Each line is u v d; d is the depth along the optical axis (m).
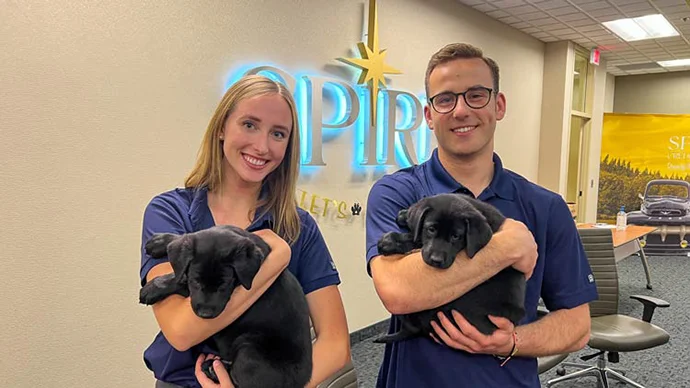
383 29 3.93
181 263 0.94
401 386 1.29
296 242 1.30
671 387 3.12
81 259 2.34
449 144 1.35
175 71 2.63
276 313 1.06
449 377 1.22
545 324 1.26
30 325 2.21
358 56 3.75
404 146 4.11
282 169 1.29
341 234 3.74
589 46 6.51
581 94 7.21
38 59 2.14
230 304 0.97
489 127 1.34
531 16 5.12
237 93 1.20
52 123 2.21
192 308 0.93
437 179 1.39
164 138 2.62
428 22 4.37
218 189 1.28
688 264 6.92
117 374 2.51
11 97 2.08
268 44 3.10
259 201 1.29
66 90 2.24
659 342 2.76
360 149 3.82
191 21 2.68
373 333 4.06
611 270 3.17
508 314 1.14
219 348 1.05
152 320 2.63
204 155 1.27
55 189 2.24
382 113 3.92
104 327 2.45
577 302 1.32
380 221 1.34
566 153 6.45
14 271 2.14
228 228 1.06
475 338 1.13
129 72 2.45
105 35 2.34
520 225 1.17
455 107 1.31
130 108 2.46
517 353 1.19
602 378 3.03
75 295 2.33
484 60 1.34
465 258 1.10
